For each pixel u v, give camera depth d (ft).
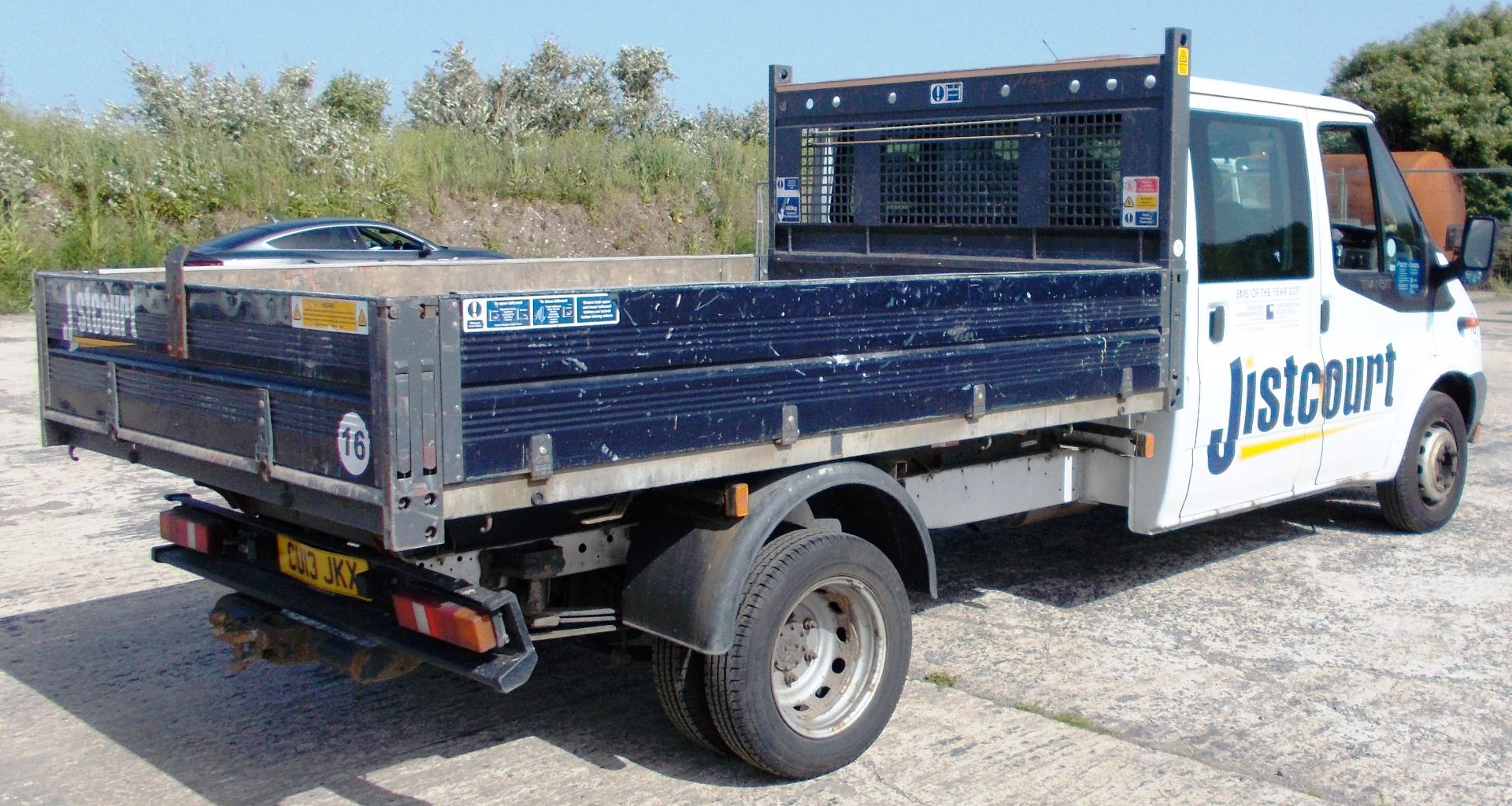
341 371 10.81
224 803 13.38
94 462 30.09
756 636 12.91
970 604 19.95
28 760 14.39
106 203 65.98
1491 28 95.30
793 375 12.94
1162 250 17.38
